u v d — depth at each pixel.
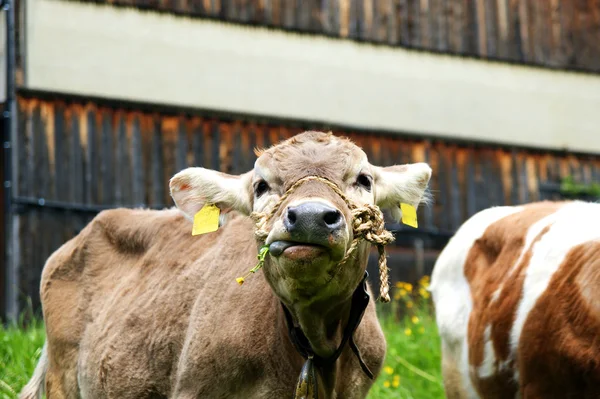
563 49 16.84
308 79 14.70
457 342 6.12
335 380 4.60
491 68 16.19
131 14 13.53
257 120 14.27
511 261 5.73
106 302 5.68
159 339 5.07
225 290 4.85
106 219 6.05
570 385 5.00
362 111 15.09
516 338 5.39
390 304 12.66
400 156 15.33
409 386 7.88
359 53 15.15
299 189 4.08
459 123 15.83
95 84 13.25
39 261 12.71
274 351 4.59
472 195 15.75
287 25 14.61
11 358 7.38
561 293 5.12
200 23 13.98
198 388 4.71
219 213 4.83
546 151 16.44
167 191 13.55
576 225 5.41
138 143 13.45
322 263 3.82
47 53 13.01
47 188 12.84
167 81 13.72
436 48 15.77
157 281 5.35
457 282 6.27
